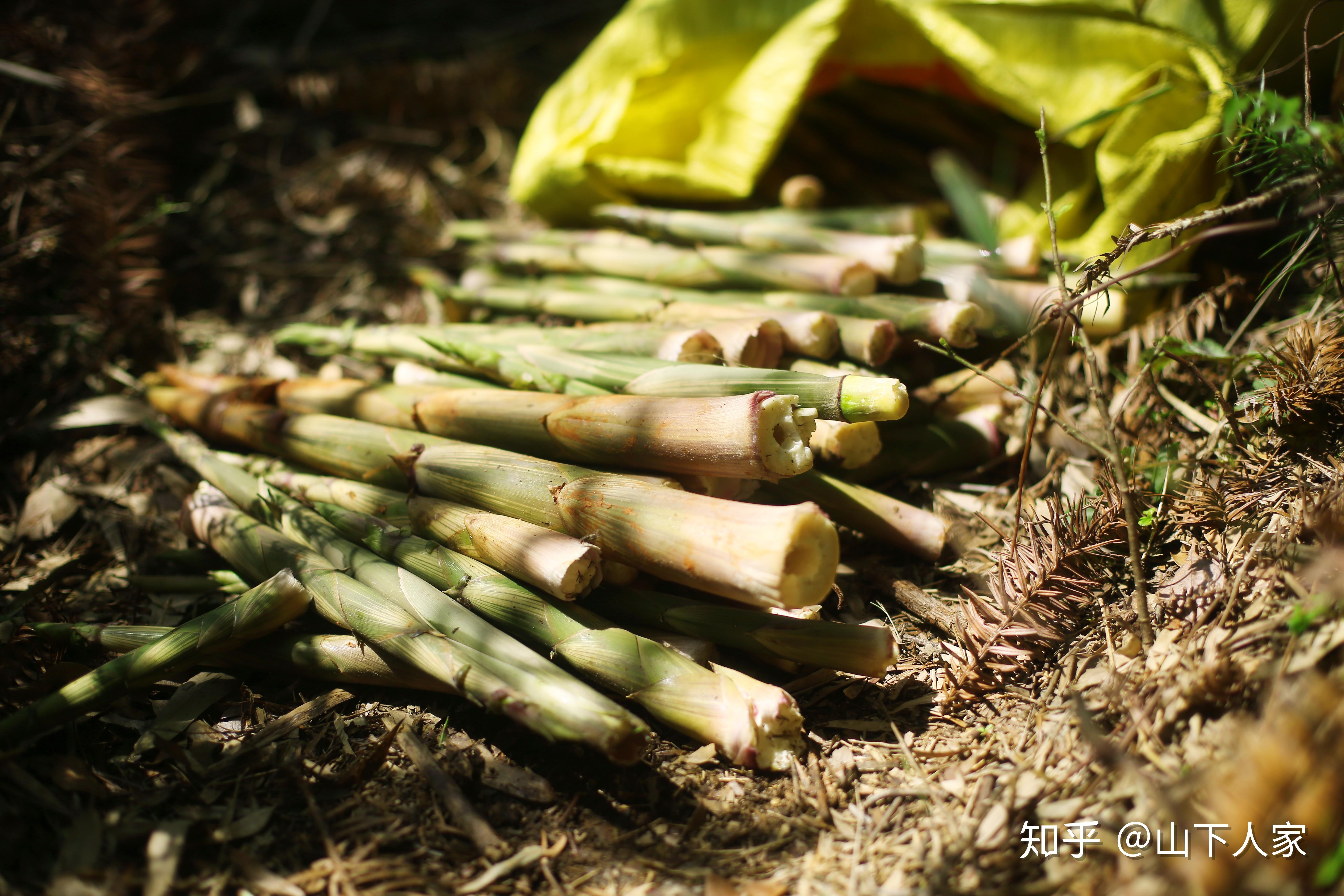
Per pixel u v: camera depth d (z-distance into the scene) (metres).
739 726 0.46
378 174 0.83
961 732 0.48
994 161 0.69
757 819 0.46
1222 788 0.41
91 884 0.44
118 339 0.67
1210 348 0.53
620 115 0.69
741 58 0.68
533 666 0.46
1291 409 0.50
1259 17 0.54
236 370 0.68
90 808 0.46
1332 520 0.46
